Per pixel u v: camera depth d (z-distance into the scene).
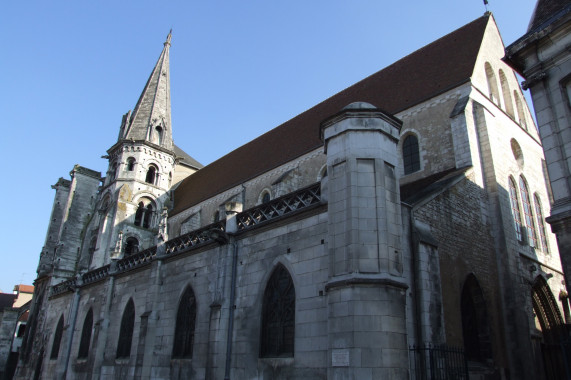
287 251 16.83
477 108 25.39
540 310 24.20
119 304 26.91
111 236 46.72
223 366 17.33
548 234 27.98
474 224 21.28
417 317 15.03
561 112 16.23
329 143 15.98
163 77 59.22
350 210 14.36
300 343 14.97
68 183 59.94
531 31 17.36
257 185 37.84
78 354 30.05
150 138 53.59
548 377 23.09
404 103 29.20
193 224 42.97
